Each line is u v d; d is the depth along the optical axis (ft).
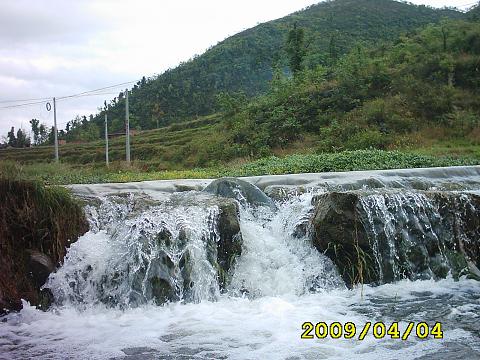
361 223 22.57
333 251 22.89
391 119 78.69
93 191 29.99
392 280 22.93
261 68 220.23
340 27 232.32
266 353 15.06
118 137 172.76
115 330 17.61
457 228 24.81
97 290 21.26
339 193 23.11
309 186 31.83
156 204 24.02
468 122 75.00
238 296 21.52
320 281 22.63
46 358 15.16
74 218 23.82
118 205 25.55
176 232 21.36
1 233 21.71
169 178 46.32
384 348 15.26
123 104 224.53
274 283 22.48
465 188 35.83
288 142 84.94
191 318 18.47
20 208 22.75
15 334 17.49
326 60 126.93
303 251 24.06
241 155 86.48
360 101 88.02
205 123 156.25
